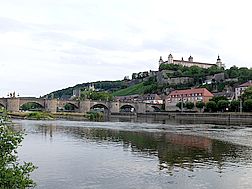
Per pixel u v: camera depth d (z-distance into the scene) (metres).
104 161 47.06
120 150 58.09
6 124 21.62
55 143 67.94
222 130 111.25
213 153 55.25
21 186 19.98
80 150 57.84
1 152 20.64
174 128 120.31
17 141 21.39
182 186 33.69
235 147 63.59
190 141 73.75
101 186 33.69
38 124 134.38
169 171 40.56
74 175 38.34
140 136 85.12
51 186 33.62
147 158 49.66
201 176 38.00
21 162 45.59
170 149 59.81
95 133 93.31
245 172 40.28
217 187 33.47
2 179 19.62
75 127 118.38
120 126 129.12
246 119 187.88
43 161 46.88
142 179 36.50
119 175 38.38
